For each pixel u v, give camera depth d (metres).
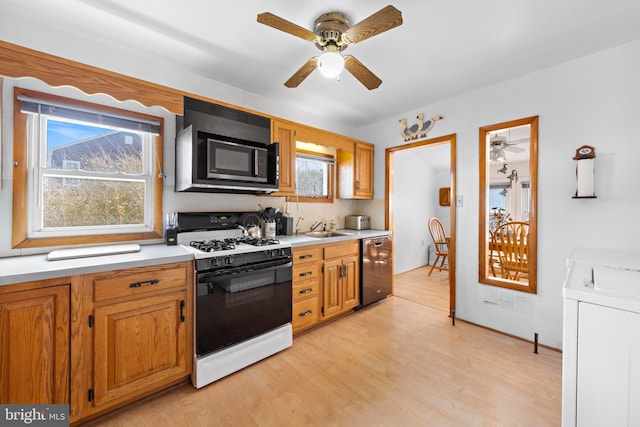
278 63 2.17
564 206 2.15
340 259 2.78
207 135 2.06
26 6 1.55
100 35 1.81
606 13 1.58
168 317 1.65
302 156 3.21
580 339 0.97
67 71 1.51
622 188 1.92
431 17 1.62
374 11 1.58
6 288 1.20
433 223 4.78
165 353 1.64
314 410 1.55
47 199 1.78
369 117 3.41
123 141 2.06
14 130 1.63
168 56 2.06
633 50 1.87
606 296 0.92
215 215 2.38
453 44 1.90
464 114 2.72
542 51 1.99
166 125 2.20
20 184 1.65
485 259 2.60
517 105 2.38
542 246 2.26
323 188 3.53
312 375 1.87
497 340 2.36
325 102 2.93
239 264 1.93
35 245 1.69
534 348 2.20
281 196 2.83
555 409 1.54
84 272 1.36
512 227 3.25
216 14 1.61
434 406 1.58
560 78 2.16
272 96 2.79
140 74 2.07
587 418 0.95
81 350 1.37
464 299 2.73
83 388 1.38
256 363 2.02
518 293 2.38
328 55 1.53
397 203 4.62
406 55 2.04
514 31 1.75
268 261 2.12
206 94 2.40
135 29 1.76
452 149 2.80
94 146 1.95
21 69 1.39
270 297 2.13
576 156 2.04
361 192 3.47
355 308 3.04
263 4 1.53
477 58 2.08
